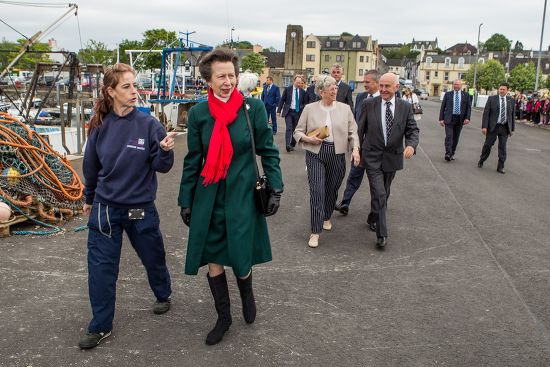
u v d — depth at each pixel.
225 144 3.09
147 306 3.81
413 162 11.05
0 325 3.46
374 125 5.11
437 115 33.28
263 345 3.29
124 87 3.15
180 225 5.87
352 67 102.31
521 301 4.01
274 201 3.24
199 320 3.62
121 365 3.04
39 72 12.73
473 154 12.82
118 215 3.25
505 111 9.99
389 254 5.05
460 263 4.83
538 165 11.55
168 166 3.25
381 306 3.89
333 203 5.57
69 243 5.09
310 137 5.10
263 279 4.36
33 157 5.60
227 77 3.06
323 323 3.60
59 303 3.81
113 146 3.21
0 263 4.52
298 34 86.94
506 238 5.64
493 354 3.23
